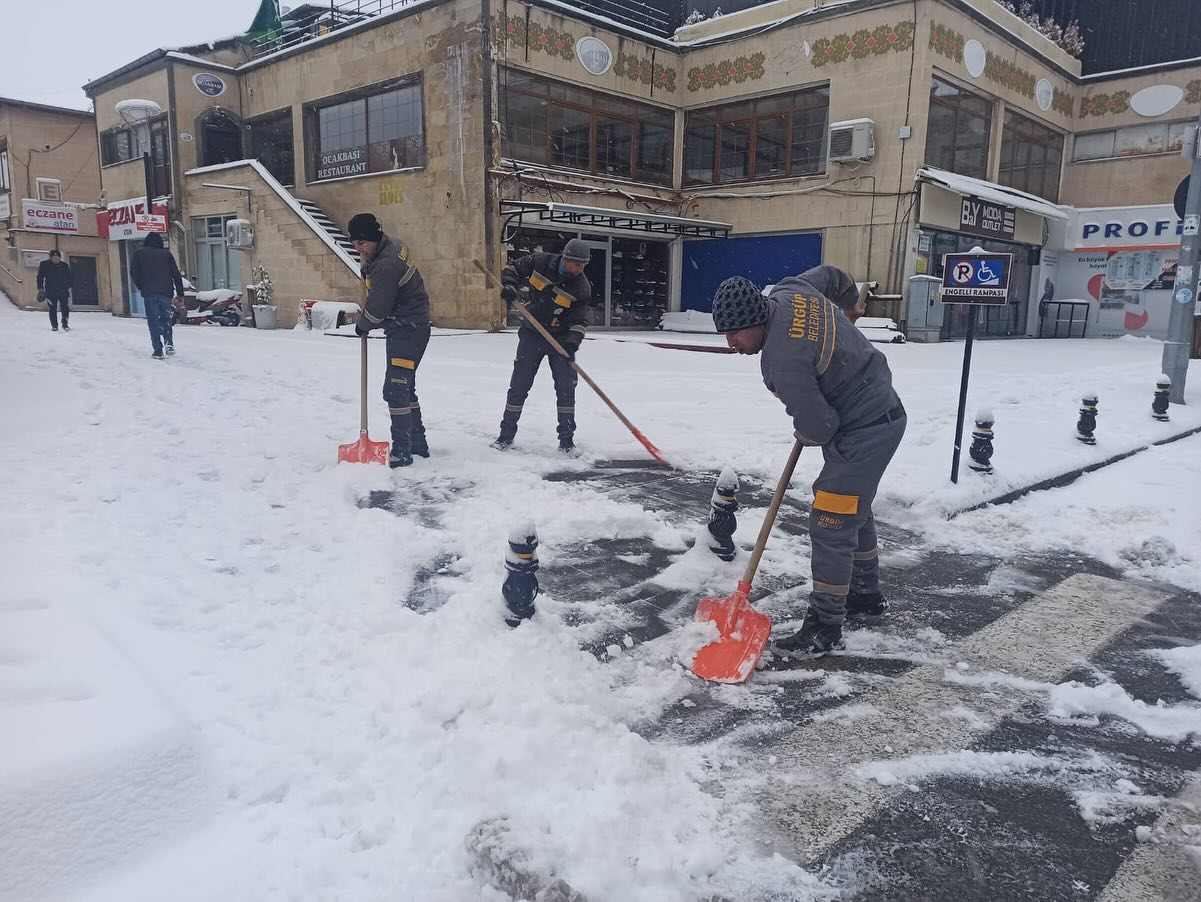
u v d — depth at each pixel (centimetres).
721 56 2016
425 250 1839
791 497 603
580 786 252
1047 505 596
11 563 389
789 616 400
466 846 219
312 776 253
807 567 463
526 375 675
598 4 2084
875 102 1762
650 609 401
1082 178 2283
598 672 334
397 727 277
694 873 224
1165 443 827
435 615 362
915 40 1694
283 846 224
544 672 319
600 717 291
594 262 2002
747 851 235
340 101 2008
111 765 228
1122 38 2228
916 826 248
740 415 871
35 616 323
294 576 409
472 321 1761
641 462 685
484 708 292
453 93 1730
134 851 219
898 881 225
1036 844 242
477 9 1666
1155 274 2175
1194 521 556
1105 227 2228
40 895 204
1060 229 2281
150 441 654
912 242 1753
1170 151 2142
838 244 1859
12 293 3077
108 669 278
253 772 251
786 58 1897
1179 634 392
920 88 1698
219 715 278
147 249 1055
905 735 299
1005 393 1024
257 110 2272
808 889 221
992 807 259
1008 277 558
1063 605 425
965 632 390
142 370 947
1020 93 2022
